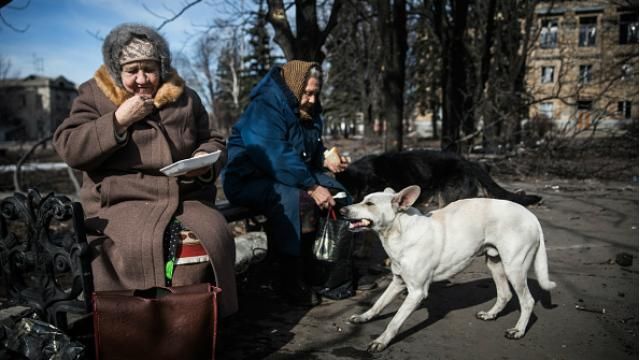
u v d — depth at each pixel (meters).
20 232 4.97
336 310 3.60
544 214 7.27
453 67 12.41
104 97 2.71
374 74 26.12
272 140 3.64
